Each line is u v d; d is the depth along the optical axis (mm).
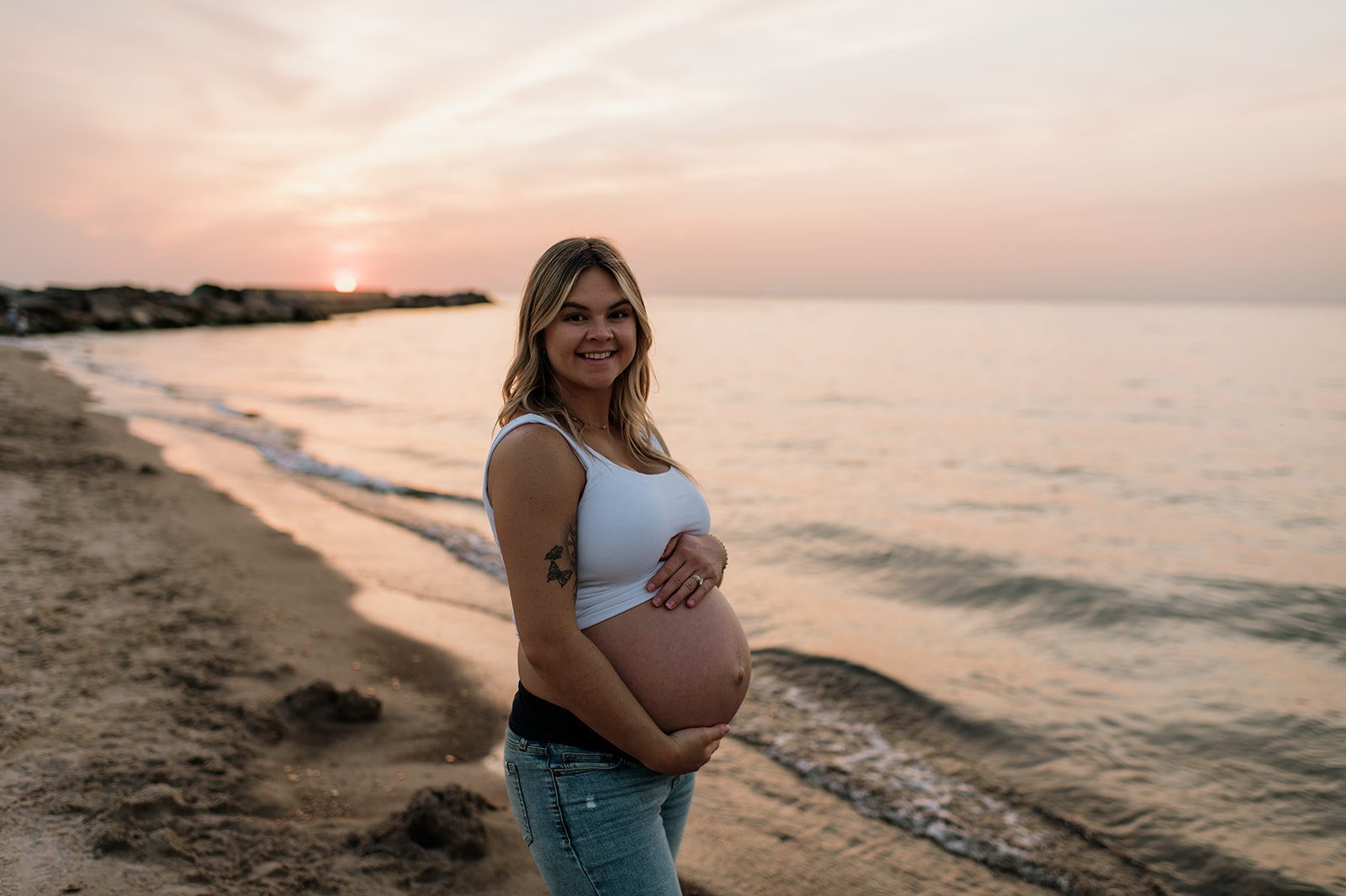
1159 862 3312
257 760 3447
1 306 46469
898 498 11633
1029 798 3758
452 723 4094
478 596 6289
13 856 2604
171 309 64812
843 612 6445
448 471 12219
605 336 1580
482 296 167375
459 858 2867
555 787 1559
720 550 1757
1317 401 26500
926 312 189375
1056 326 99812
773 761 4039
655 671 1594
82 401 17516
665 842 1638
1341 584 7586
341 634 5188
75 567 5836
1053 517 10578
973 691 4910
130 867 2609
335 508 9039
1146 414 23156
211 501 8703
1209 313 191625
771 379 33406
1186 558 8609
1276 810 3697
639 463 1728
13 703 3664
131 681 4047
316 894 2596
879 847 3330
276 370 32625
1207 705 4844
